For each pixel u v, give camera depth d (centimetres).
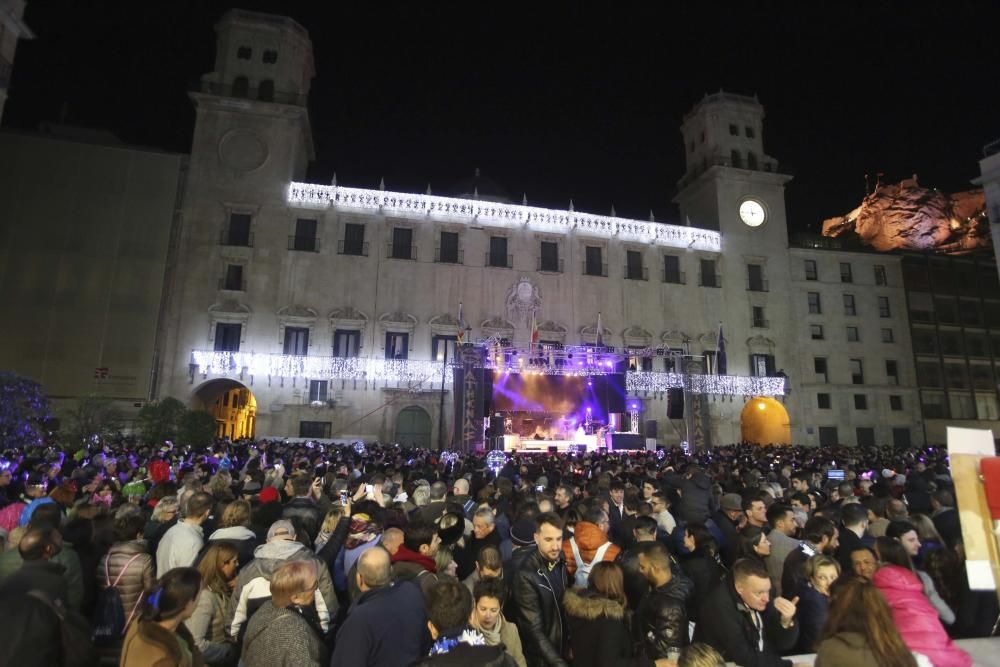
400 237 4594
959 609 662
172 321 4056
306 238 4403
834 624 421
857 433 5294
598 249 5012
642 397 4741
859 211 9788
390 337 4403
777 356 5209
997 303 6003
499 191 5666
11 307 3716
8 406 2098
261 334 4169
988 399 5725
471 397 3919
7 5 3123
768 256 5397
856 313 5575
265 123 4447
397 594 514
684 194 5916
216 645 577
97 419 3166
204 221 4222
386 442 4216
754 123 5741
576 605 527
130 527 748
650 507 957
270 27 4634
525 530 730
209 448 2761
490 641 497
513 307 4659
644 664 491
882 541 630
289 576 499
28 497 1022
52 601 479
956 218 9150
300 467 1767
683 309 5062
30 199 3866
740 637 535
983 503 600
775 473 1816
